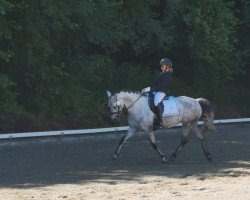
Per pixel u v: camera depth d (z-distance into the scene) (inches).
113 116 609.6
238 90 1344.7
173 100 628.1
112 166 595.2
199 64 1240.8
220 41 1157.1
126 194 428.1
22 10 869.8
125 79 1087.0
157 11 1146.7
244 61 1339.8
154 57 1224.8
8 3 789.2
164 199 398.6
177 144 813.2
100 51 1094.4
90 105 992.2
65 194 432.1
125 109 616.7
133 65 1178.0
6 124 848.9
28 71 908.6
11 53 836.6
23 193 438.6
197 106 636.1
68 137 845.8
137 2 1040.2
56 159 645.3
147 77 1124.5
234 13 1307.8
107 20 959.0
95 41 962.7
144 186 468.4
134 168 580.7
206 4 1153.4
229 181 488.7
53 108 943.0
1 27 827.4
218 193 417.1
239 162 629.9
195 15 1128.2
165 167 588.4
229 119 1151.6
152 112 612.7
